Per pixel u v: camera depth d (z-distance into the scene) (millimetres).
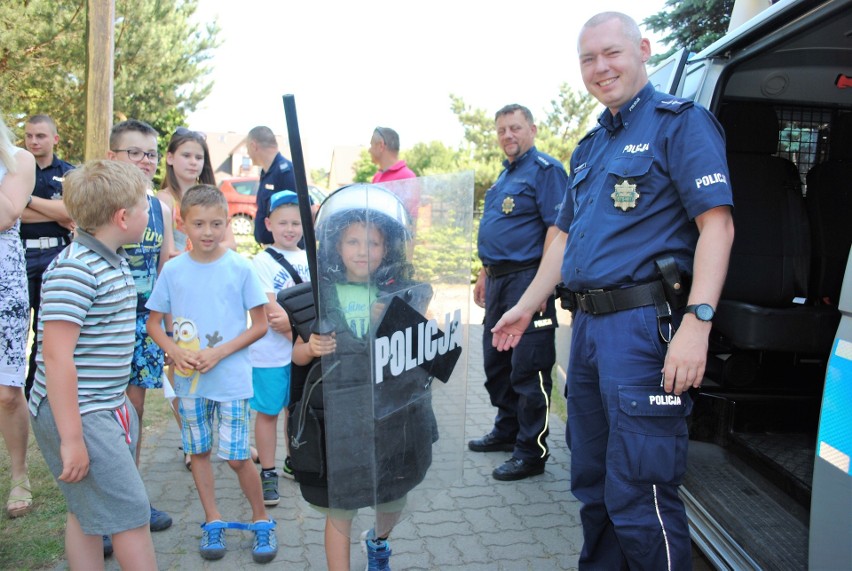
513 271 3504
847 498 1619
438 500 3252
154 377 2984
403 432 1892
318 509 2121
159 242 3027
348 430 1817
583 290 2164
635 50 2098
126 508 2002
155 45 12156
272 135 4578
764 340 2902
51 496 3076
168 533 2879
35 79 10508
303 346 2043
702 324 1876
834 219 3189
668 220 2043
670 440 1996
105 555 2629
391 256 1815
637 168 2043
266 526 2697
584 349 2227
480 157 14555
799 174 3342
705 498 2607
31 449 3611
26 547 2643
